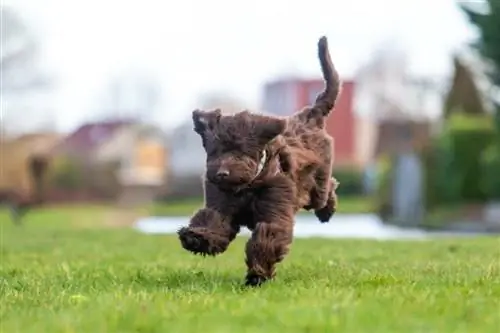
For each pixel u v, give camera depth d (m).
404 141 57.81
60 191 61.50
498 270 10.53
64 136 73.31
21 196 39.19
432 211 41.34
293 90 86.06
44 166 46.25
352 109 77.38
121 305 7.35
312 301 7.51
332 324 6.34
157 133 85.62
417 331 6.17
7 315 7.15
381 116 63.22
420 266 11.38
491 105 40.91
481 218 39.50
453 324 6.46
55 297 8.36
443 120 46.50
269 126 8.88
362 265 11.66
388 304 7.32
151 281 9.78
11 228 27.70
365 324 6.41
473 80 48.53
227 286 9.11
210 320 6.66
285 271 10.55
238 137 8.84
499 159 40.28
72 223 41.28
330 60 10.73
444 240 17.84
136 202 67.81
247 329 6.23
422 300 7.54
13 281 10.05
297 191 9.44
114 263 12.43
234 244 16.25
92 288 9.16
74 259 13.41
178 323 6.53
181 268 11.33
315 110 10.42
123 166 76.25
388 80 79.00
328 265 11.55
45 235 21.33
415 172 42.12
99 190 62.91
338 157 76.88
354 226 39.81
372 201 58.66
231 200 9.20
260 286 8.91
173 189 71.81
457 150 40.59
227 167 8.75
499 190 40.19
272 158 9.08
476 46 41.12
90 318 6.79
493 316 6.76
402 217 42.81
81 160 62.50
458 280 9.29
